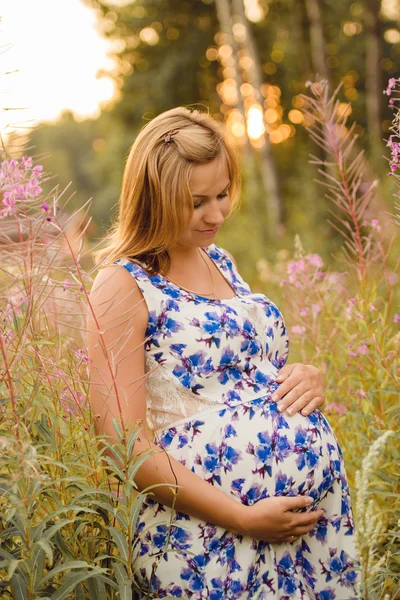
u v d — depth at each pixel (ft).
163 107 61.36
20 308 6.06
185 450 6.47
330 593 6.80
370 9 39.45
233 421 6.53
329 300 11.09
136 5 59.72
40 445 5.70
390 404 8.85
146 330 6.62
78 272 6.05
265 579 6.48
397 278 11.96
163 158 6.59
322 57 42.19
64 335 7.27
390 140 7.19
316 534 6.88
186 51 59.82
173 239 6.72
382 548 7.42
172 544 6.37
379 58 39.60
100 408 6.31
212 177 6.60
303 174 38.75
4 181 5.59
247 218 39.11
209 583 6.29
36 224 5.75
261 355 7.06
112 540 5.92
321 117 9.45
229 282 7.55
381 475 7.48
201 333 6.59
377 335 9.00
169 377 6.58
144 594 6.43
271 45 57.21
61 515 5.97
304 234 31.17
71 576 5.22
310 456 6.69
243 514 6.21
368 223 9.64
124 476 5.56
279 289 18.98
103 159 66.44
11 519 5.13
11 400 5.47
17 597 5.07
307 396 6.96
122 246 6.90
